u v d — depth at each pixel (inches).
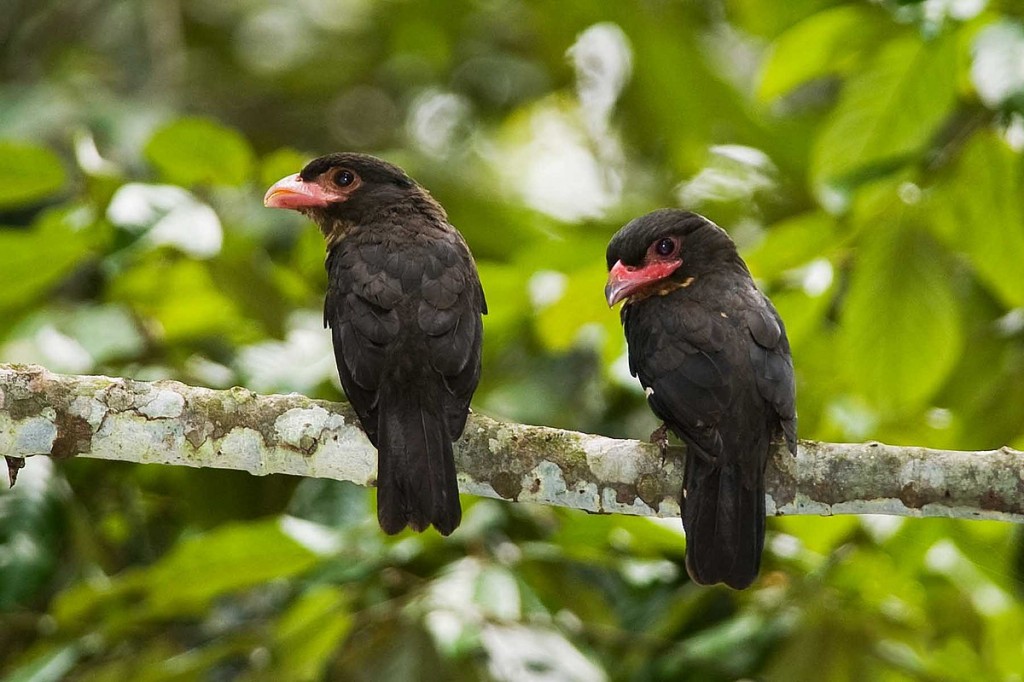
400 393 333.7
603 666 452.8
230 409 337.7
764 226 620.1
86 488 504.4
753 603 456.1
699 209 622.8
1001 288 434.0
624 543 450.6
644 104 662.5
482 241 613.0
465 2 751.1
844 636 437.1
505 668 399.5
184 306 478.0
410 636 419.5
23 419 332.2
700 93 623.5
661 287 366.6
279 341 472.7
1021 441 462.0
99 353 454.3
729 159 626.5
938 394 484.1
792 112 667.4
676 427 332.5
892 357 428.8
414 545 432.8
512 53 776.9
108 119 600.1
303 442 338.0
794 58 452.8
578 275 435.5
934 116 420.8
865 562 448.5
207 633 504.4
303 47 777.6
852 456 327.0
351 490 464.1
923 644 455.5
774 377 334.3
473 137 766.5
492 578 414.9
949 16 396.8
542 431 337.7
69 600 411.8
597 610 462.9
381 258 357.7
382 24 781.3
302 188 394.6
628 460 334.0
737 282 362.6
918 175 433.7
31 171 434.0
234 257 458.6
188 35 786.2
